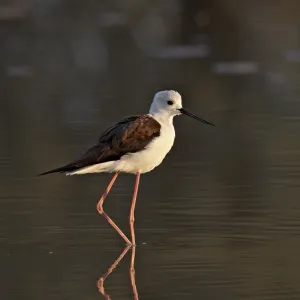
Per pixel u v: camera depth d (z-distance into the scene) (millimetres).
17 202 12258
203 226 10953
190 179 13523
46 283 8930
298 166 14234
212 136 16891
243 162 14609
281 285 8750
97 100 20719
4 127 17875
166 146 10961
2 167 14500
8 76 24391
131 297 8508
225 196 12344
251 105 20078
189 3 32094
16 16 31938
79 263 9656
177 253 9930
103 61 26562
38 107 20016
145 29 30688
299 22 30312
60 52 27859
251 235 10531
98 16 32531
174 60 26500
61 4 32906
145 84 22766
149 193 12703
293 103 20234
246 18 31047
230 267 9367
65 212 11742
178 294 8531
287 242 10203
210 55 27047
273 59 26000
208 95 21359
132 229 10586
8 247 10227
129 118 10977
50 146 15938
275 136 16672
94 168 10633
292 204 11828
